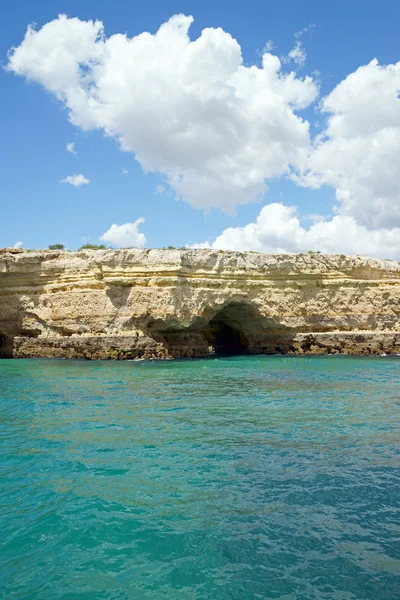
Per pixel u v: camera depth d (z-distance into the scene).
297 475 11.02
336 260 47.16
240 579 6.98
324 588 6.77
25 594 6.59
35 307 44.19
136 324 41.16
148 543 7.95
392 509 9.23
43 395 21.95
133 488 10.23
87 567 7.27
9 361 40.00
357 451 12.86
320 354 46.00
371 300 47.00
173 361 39.28
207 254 43.28
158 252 41.69
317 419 16.78
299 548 7.82
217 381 26.80
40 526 8.48
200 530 8.39
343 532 8.34
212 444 13.51
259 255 46.03
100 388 24.17
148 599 6.52
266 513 9.06
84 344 40.88
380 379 27.69
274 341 47.75
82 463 11.80
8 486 10.29
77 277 43.03
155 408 18.77
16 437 14.24
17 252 46.34
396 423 16.16
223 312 49.22
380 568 7.27
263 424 15.99
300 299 46.53
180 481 10.62
